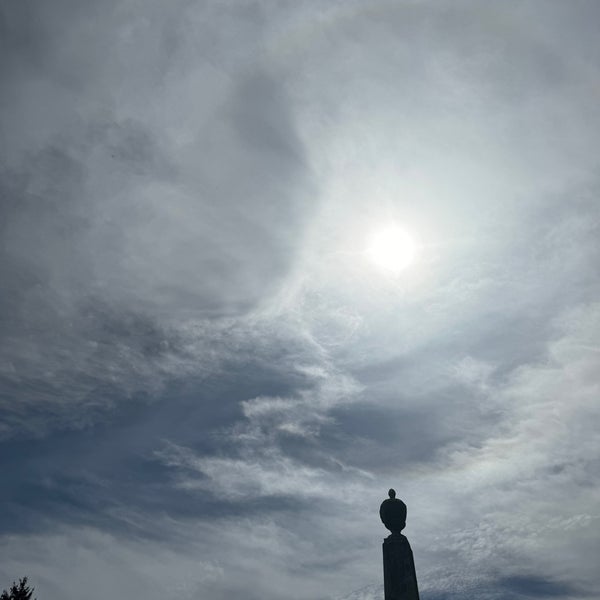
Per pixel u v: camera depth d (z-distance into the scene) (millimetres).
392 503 12656
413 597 11719
